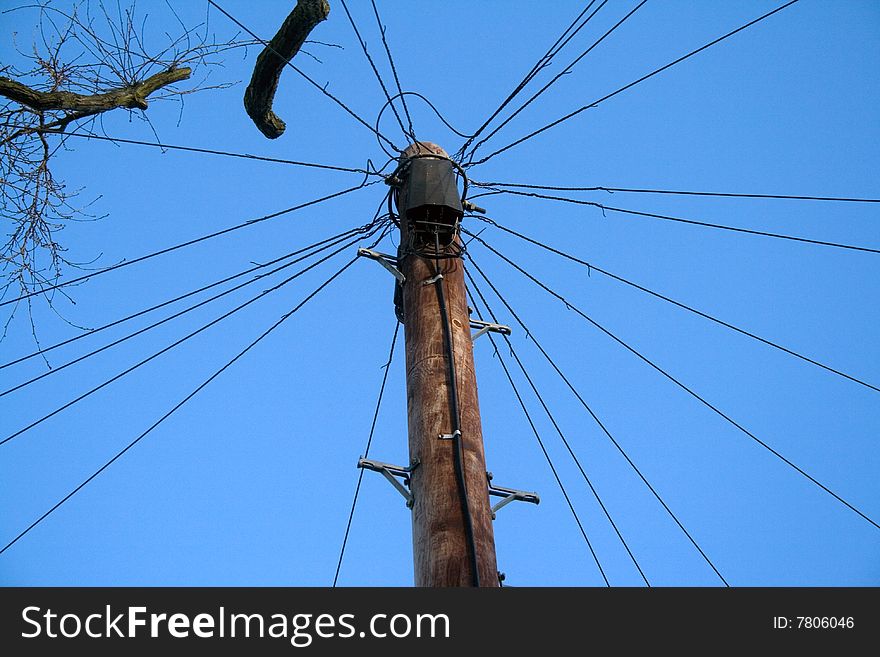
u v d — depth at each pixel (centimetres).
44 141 709
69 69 705
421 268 725
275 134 827
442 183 745
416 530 617
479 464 640
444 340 688
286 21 760
